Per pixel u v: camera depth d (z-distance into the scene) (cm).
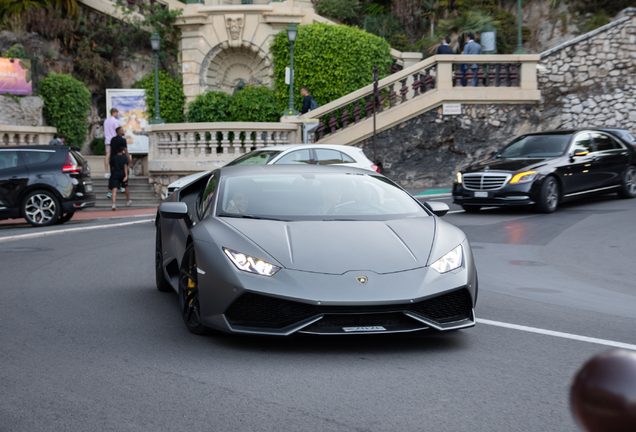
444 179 2053
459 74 2050
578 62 2100
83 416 288
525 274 736
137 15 2455
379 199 520
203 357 390
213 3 2681
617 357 72
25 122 2097
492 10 3073
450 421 282
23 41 2177
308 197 506
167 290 632
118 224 1295
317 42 2405
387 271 403
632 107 2112
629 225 1092
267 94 2434
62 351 405
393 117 2011
